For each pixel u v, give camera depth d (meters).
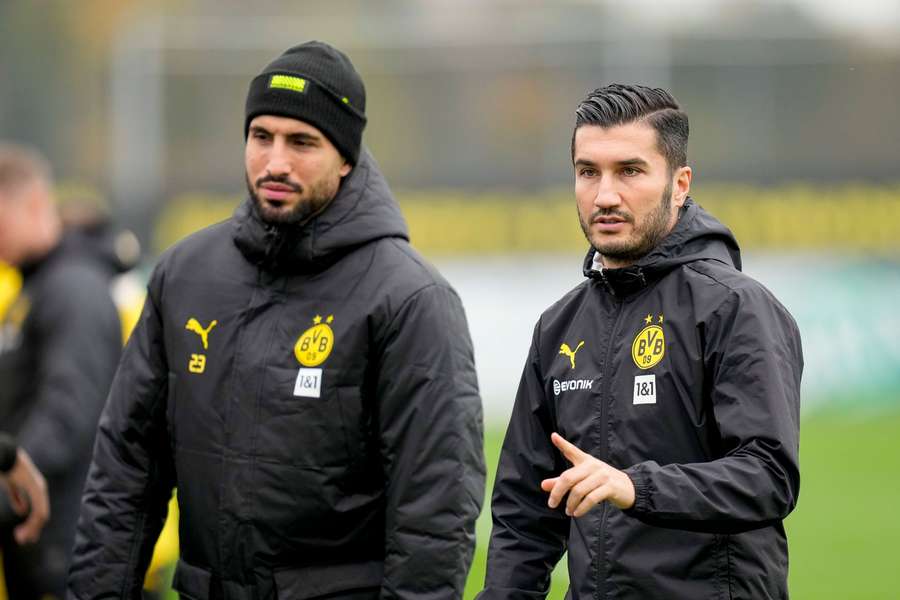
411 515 11.92
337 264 12.46
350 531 12.30
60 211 19.20
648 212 10.86
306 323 12.34
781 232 48.34
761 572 10.54
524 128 49.44
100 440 13.15
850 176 48.47
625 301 11.15
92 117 51.59
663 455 10.66
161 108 50.97
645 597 10.54
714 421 10.59
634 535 10.61
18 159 18.17
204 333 12.67
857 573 28.11
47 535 17.33
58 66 52.81
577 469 9.73
